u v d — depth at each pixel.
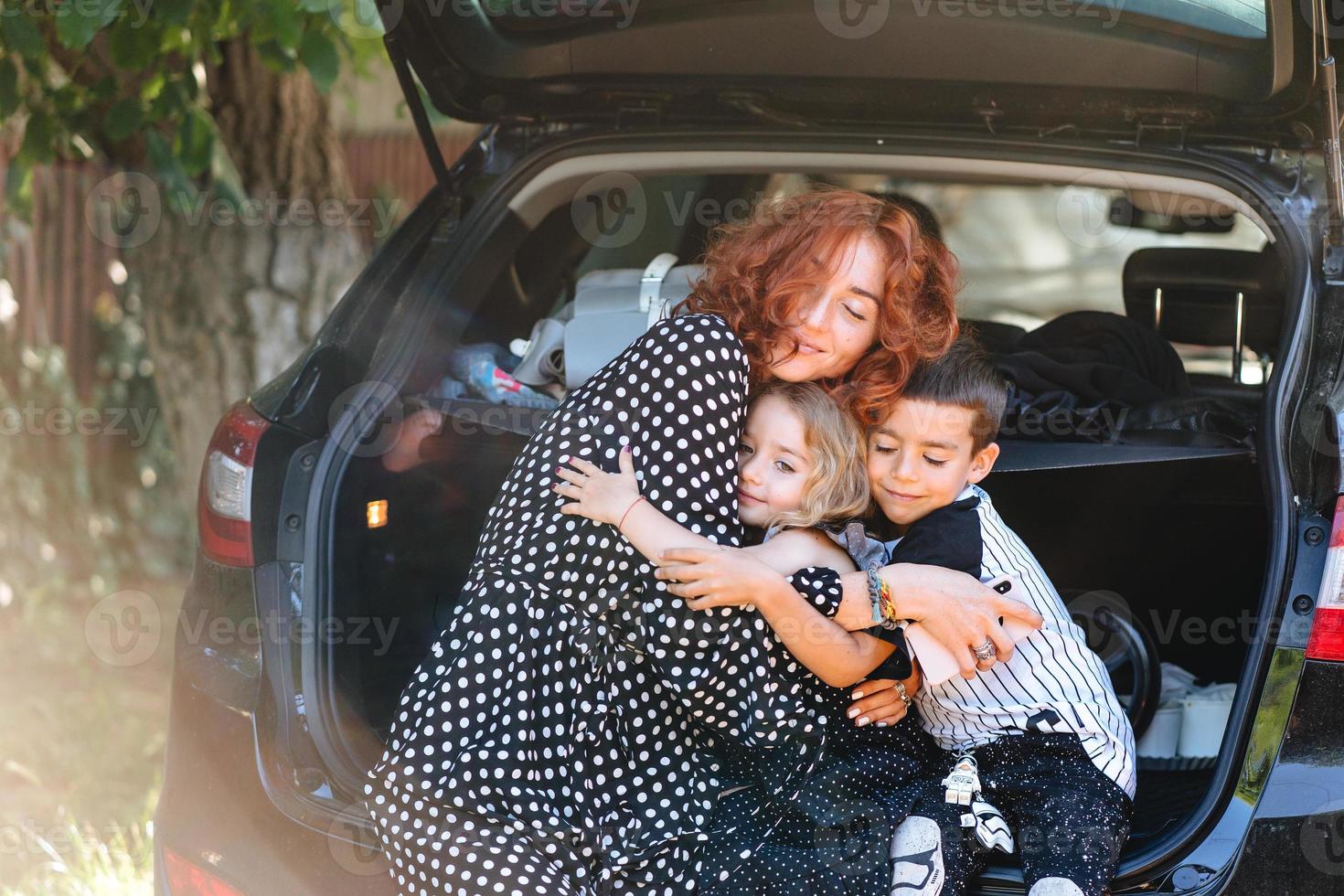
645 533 1.74
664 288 2.52
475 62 2.46
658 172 2.60
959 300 2.37
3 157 5.79
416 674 1.83
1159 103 2.30
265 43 3.53
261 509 2.13
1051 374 2.46
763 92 2.49
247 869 1.98
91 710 4.01
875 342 1.94
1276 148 2.32
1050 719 1.89
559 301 2.96
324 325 2.41
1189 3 2.10
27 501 5.38
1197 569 2.64
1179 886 1.69
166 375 4.43
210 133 3.83
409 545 2.37
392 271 2.50
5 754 3.70
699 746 1.85
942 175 2.52
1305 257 2.12
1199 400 2.23
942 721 1.96
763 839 1.81
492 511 1.90
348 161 8.98
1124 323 2.72
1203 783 2.24
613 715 1.81
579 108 2.60
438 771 1.75
